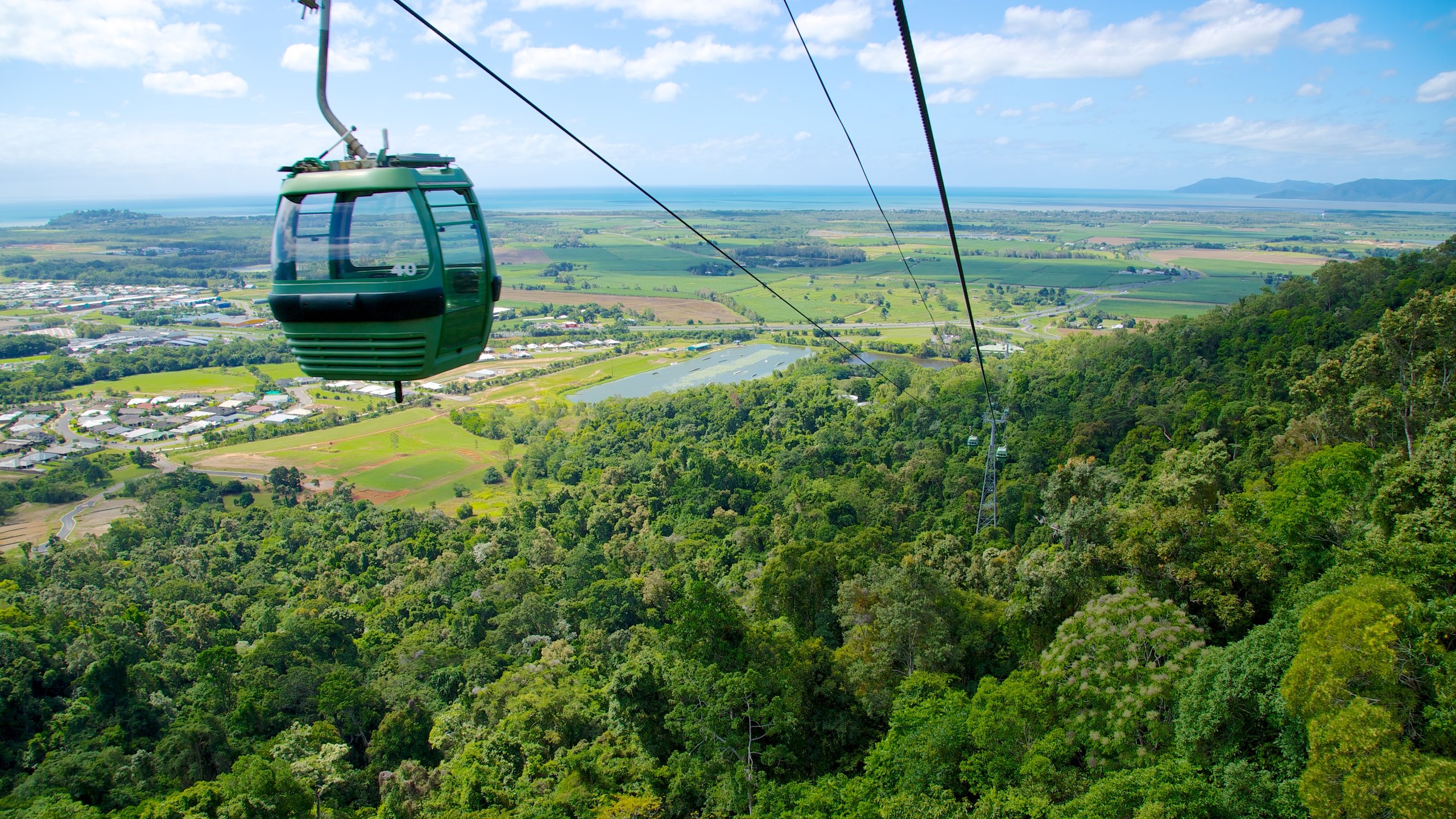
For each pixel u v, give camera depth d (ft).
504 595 240.53
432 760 170.09
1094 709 99.45
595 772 133.80
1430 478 109.50
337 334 38.88
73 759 156.56
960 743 104.12
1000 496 251.39
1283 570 124.98
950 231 44.78
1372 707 74.54
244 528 320.50
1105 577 134.31
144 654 210.79
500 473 399.85
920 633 132.16
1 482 371.56
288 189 38.45
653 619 218.38
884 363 552.41
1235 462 201.36
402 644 218.59
